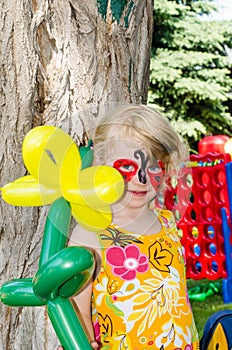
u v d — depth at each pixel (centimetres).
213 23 1734
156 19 1669
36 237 250
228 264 606
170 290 201
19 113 246
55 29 249
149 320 198
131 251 202
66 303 184
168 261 205
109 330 198
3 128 247
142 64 273
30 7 246
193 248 652
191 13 1748
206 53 1678
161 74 1605
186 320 203
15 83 246
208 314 574
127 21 261
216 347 222
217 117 1664
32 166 185
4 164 247
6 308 249
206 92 1616
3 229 249
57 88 248
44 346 249
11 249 250
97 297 200
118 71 257
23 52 246
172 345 197
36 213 251
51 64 249
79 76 250
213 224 640
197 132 1648
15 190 190
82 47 250
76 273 177
